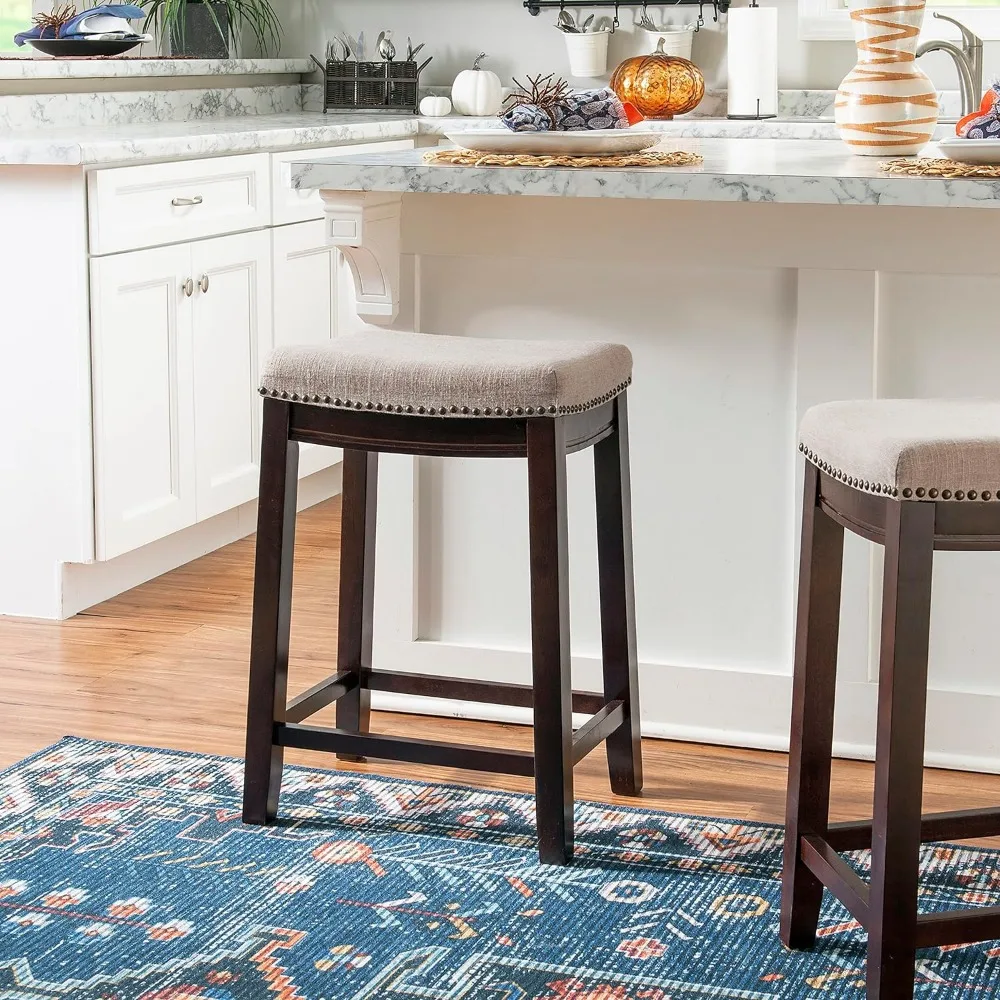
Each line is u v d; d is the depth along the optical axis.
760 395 2.41
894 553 1.54
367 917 1.91
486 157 2.25
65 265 3.07
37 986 1.73
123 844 2.11
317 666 2.90
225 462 3.67
